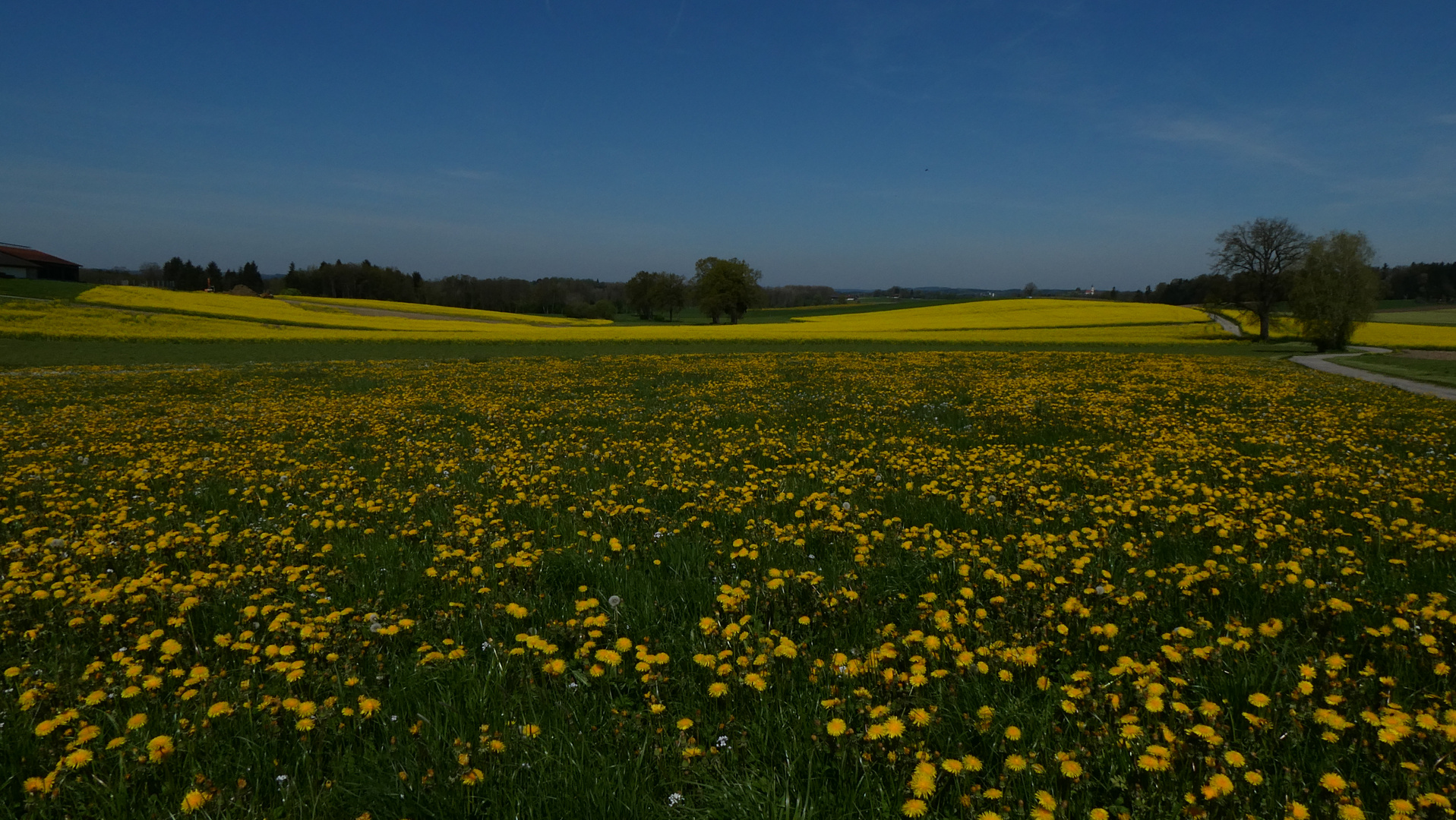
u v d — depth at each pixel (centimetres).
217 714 312
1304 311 5744
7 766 298
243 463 1011
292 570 516
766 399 1941
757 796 273
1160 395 1997
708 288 10656
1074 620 420
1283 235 6644
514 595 474
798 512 674
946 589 489
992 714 310
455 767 290
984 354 4200
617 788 277
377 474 975
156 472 948
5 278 7762
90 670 363
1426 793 261
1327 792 274
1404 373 3206
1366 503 720
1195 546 575
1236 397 1927
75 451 1177
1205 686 346
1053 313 9100
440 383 2612
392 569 550
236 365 3669
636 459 1047
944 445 1192
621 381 2631
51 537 647
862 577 500
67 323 5253
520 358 4106
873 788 281
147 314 5991
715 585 496
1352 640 392
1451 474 879
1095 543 558
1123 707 321
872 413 1619
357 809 276
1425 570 509
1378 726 296
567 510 711
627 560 550
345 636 405
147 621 445
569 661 390
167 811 270
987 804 267
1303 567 501
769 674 357
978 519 662
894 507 710
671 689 362
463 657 384
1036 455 1056
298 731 312
